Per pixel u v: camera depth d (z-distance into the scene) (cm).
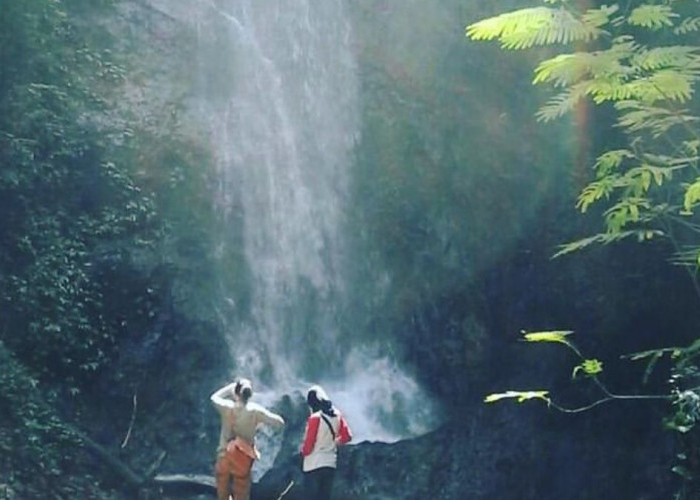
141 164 1717
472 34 612
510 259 2022
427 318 1942
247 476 1177
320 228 1931
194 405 1642
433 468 1823
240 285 1788
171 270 1680
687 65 588
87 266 1582
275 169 1917
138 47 1820
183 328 1670
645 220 739
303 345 1834
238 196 1842
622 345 2056
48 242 1552
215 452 1623
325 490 1204
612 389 2038
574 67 604
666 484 1984
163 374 1633
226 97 1908
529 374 1986
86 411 1540
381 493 1745
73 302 1543
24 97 1605
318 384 1814
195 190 1773
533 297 2022
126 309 1611
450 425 1878
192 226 1747
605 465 2002
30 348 1488
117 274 1612
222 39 1933
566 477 1967
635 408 2038
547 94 2056
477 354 1950
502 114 2077
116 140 1697
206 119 1847
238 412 1184
